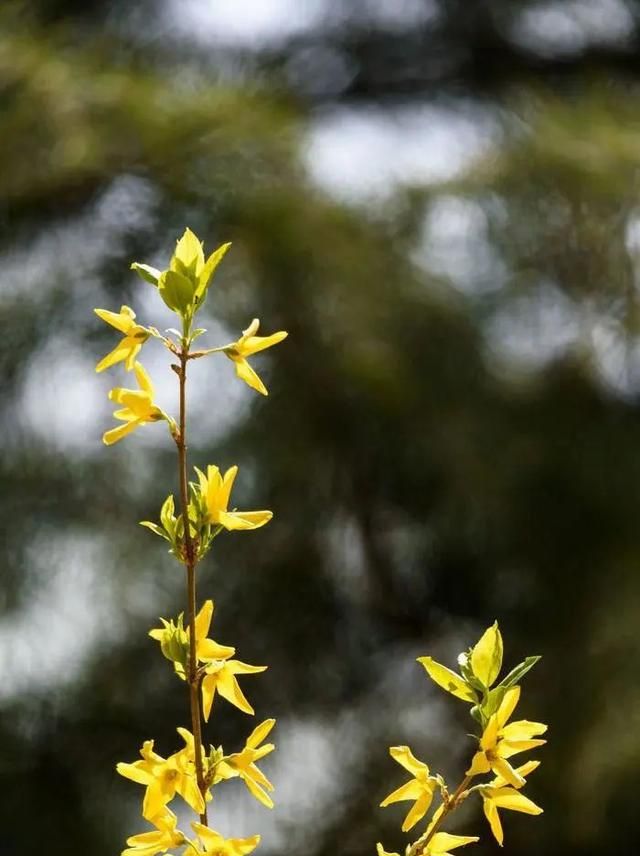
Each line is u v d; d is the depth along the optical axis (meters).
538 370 4.36
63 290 4.33
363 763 4.47
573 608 4.23
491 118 4.86
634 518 4.26
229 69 4.80
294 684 4.58
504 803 1.11
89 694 4.33
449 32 5.41
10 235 4.38
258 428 4.29
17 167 4.27
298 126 4.43
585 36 5.46
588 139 4.26
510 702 1.11
